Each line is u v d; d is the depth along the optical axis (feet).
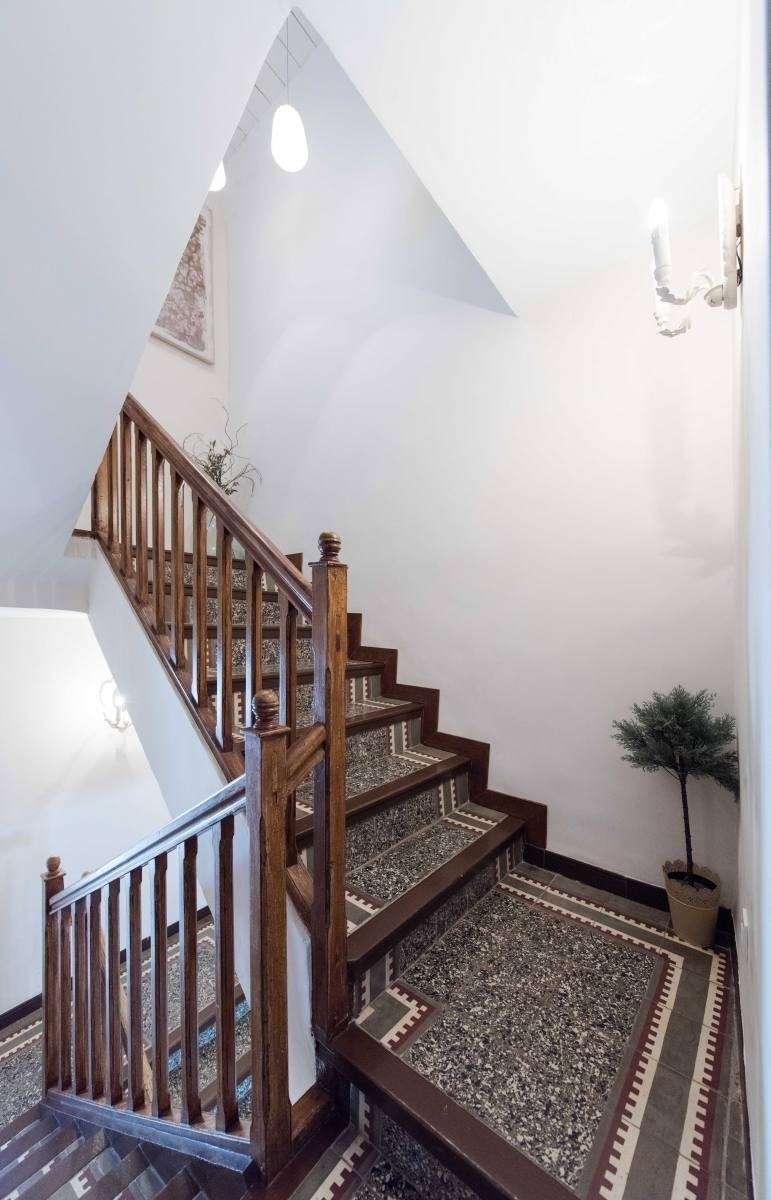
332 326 9.30
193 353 11.12
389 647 8.18
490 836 6.00
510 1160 3.00
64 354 4.11
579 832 6.07
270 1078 3.27
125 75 2.90
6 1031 9.17
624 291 5.89
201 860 5.07
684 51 3.83
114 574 6.50
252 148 11.11
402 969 4.44
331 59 9.15
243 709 5.80
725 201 3.03
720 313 5.24
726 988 4.33
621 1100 3.37
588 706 6.06
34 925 9.70
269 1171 3.26
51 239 3.36
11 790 9.61
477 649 7.10
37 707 9.93
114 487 6.86
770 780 1.91
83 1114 5.34
